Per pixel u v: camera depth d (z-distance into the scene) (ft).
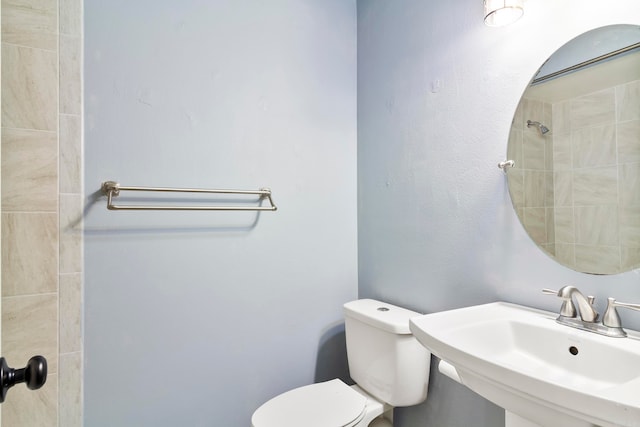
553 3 3.49
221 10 5.03
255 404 5.20
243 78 5.18
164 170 4.62
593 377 2.81
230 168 5.06
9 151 3.75
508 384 2.28
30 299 3.84
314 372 5.71
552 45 3.51
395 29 5.42
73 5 4.10
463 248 4.38
